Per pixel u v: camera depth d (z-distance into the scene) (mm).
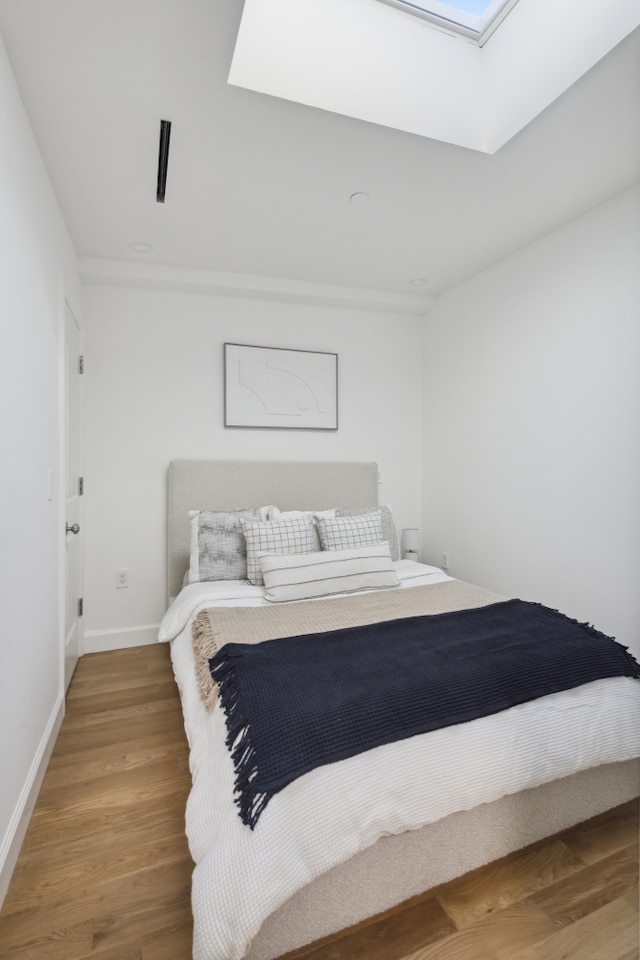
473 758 1239
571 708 1415
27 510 1528
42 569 1743
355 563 2465
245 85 1502
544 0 1587
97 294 2904
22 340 1484
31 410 1587
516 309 2771
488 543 3039
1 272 1281
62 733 2025
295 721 1177
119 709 2229
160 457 3045
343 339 3494
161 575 3064
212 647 1696
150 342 3012
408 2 1668
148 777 1746
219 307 3162
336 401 3449
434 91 1763
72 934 1148
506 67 1746
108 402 2932
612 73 1490
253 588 2412
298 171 1972
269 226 2428
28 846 1416
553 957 1102
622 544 2191
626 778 1528
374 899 1163
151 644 3037
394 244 2648
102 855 1389
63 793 1653
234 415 3178
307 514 2818
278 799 1063
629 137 1788
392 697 1282
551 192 2148
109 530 2949
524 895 1253
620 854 1386
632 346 2139
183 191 2104
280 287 3111
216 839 1055
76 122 1652
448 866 1257
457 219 2385
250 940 944
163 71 1455
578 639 1648
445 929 1162
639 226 2104
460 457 3289
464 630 1778
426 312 3633
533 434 2680
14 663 1369
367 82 1661
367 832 1097
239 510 2887
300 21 1560
